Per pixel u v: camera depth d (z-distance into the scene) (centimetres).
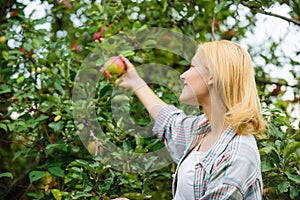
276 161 163
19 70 217
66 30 244
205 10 251
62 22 246
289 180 167
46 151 185
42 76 198
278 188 163
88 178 162
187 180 137
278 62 261
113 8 212
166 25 239
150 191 186
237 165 129
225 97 137
